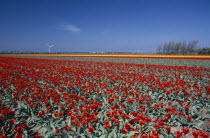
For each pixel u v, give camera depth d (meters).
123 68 18.41
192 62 27.52
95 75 12.71
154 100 7.18
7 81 10.87
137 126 4.75
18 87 8.30
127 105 6.44
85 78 12.34
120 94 8.17
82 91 8.41
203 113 6.41
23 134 4.60
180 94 7.73
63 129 4.78
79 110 5.89
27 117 5.95
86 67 20.00
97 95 7.75
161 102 7.20
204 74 14.64
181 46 79.31
